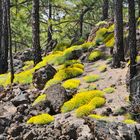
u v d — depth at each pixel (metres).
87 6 38.91
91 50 23.45
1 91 20.23
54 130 13.30
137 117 13.25
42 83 19.17
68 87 17.56
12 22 38.03
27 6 35.41
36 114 15.30
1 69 27.19
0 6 29.89
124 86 16.53
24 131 13.73
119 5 19.56
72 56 23.36
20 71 25.09
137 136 10.52
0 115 16.06
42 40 47.56
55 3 38.62
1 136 13.63
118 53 19.47
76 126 12.99
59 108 15.40
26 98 17.31
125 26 24.62
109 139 10.48
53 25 38.28
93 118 11.92
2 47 27.58
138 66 15.80
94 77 18.22
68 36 41.00
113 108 14.41
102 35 25.22
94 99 14.96
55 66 22.69
